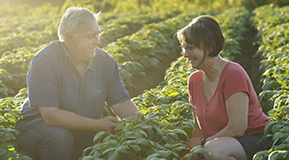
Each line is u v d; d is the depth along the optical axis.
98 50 2.87
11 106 3.44
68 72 2.67
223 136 2.43
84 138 2.81
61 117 2.56
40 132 2.61
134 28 10.86
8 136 2.54
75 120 2.57
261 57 7.72
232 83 2.38
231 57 6.86
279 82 4.13
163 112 3.10
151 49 7.04
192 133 2.84
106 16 13.45
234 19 11.80
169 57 7.98
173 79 4.61
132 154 2.35
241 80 2.38
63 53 2.65
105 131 2.59
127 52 6.39
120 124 2.51
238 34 9.58
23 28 10.68
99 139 2.74
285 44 6.86
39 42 8.38
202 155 2.45
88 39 2.58
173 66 5.75
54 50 2.67
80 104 2.73
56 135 2.54
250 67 7.35
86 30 2.56
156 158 2.10
